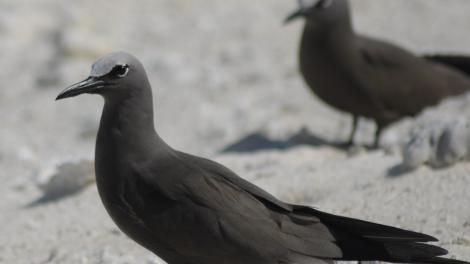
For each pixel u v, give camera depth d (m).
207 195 8.30
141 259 10.02
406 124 16.17
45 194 13.32
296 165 13.12
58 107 19.30
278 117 17.25
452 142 11.12
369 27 22.53
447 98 15.63
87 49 21.41
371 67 14.70
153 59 21.17
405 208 10.31
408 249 8.26
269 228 8.34
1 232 11.95
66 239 11.32
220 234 8.27
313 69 14.80
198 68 20.72
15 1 24.47
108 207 8.63
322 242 8.42
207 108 18.22
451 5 24.09
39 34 23.12
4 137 17.73
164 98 19.23
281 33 22.78
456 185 10.62
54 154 16.45
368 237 8.34
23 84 20.69
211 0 25.30
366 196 10.83
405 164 11.34
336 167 12.28
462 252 9.09
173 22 23.89
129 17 24.17
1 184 14.60
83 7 24.67
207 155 15.21
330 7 14.40
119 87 8.59
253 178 12.37
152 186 8.43
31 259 10.76
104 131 8.67
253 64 20.75
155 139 8.69
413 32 21.92
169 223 8.35
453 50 20.30
